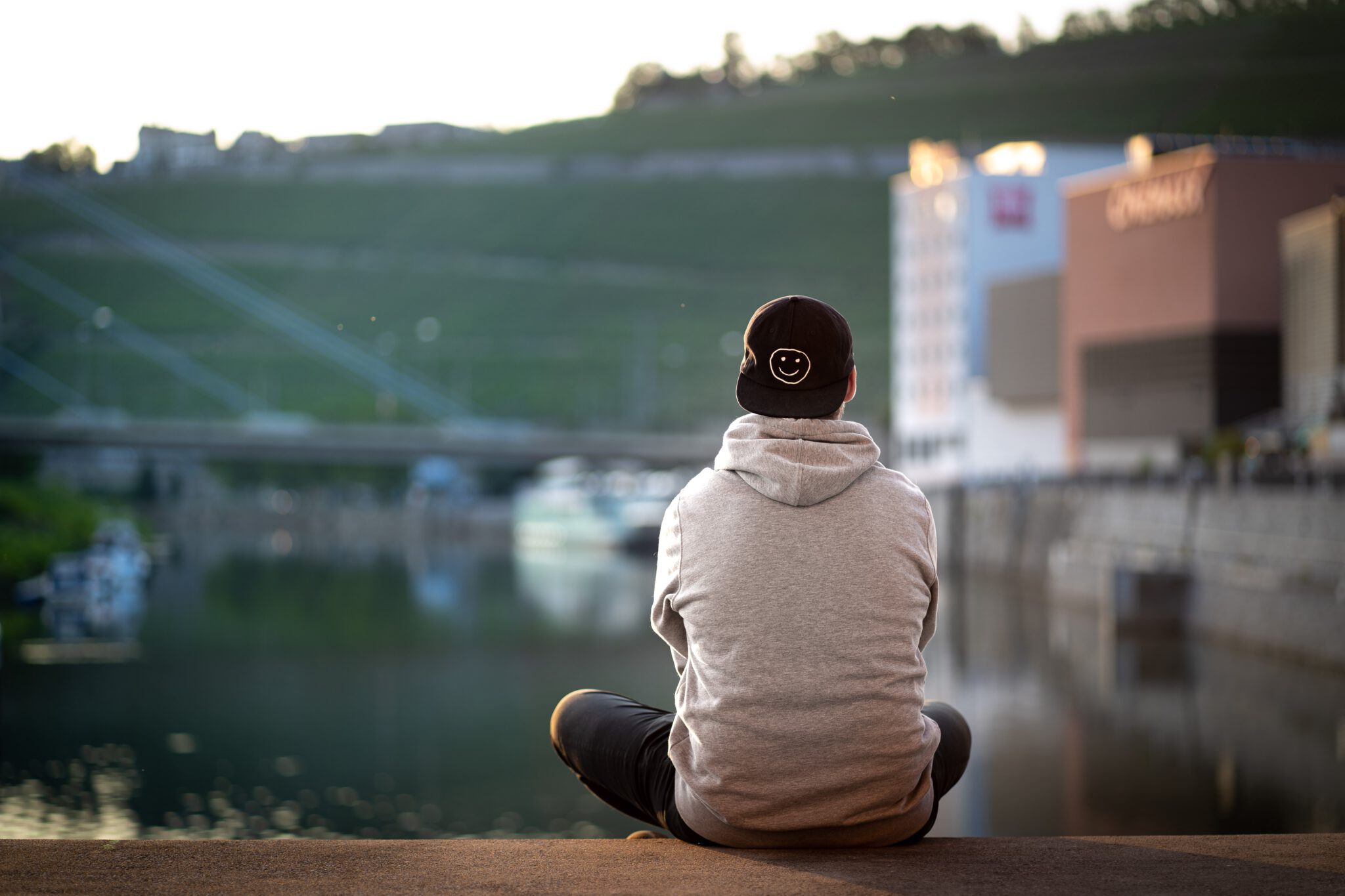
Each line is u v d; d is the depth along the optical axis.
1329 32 165.00
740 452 3.94
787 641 3.81
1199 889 3.69
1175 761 33.22
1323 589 41.81
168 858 4.04
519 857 4.04
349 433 123.19
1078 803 29.80
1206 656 46.91
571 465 171.88
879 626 3.82
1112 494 65.44
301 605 81.44
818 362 3.93
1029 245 116.31
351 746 41.75
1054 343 96.38
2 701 48.31
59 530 91.50
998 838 4.34
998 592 74.94
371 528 179.62
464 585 97.88
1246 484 49.75
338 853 4.11
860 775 3.88
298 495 198.75
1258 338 77.00
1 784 36.22
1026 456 101.44
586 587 97.06
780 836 4.09
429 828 32.06
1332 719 36.34
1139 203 82.19
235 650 61.62
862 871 3.85
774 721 3.82
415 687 52.75
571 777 38.03
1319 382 58.41
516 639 66.31
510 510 173.38
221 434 121.44
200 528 190.25
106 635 65.94
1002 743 36.00
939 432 118.56
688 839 4.26
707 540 3.91
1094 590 61.06
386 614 77.44
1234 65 172.25
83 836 30.91
